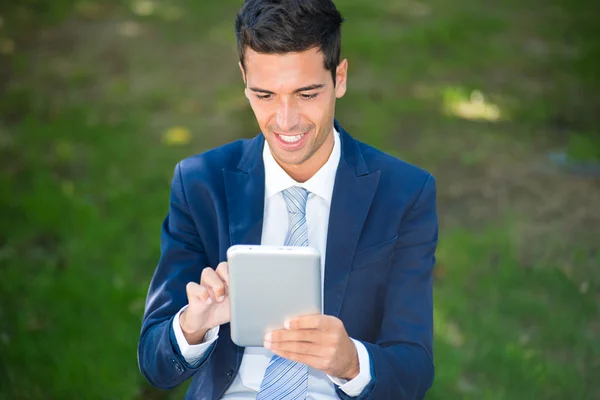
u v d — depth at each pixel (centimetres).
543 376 400
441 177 639
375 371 213
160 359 221
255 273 204
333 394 233
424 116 755
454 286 484
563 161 662
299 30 207
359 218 232
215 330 225
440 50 942
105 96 806
